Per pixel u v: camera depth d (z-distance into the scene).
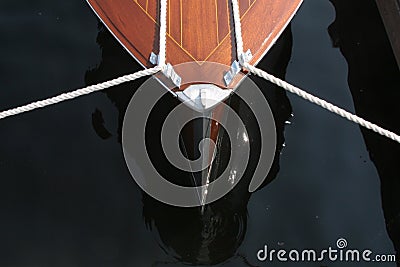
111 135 2.42
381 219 2.31
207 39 2.22
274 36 2.27
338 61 2.60
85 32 2.62
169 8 2.26
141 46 2.23
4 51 2.56
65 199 2.32
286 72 2.56
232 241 2.26
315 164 2.40
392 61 2.61
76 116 2.46
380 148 2.44
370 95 2.54
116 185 2.34
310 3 2.73
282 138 2.43
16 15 2.64
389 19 2.60
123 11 2.29
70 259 2.22
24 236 2.26
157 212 2.29
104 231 2.27
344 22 2.69
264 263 2.23
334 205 2.33
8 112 2.13
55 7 2.66
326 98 2.52
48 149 2.40
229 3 2.27
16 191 2.33
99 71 2.52
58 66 2.54
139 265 2.22
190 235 2.26
